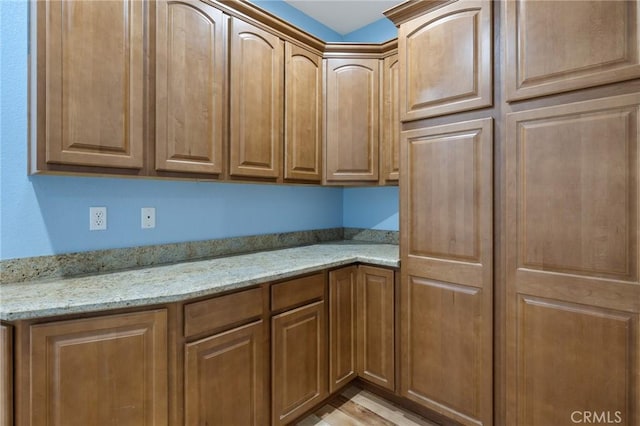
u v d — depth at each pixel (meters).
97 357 1.19
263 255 2.15
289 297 1.75
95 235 1.64
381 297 2.06
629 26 1.25
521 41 1.50
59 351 1.13
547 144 1.44
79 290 1.30
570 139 1.38
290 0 2.50
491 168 1.60
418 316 1.89
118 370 1.22
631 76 1.24
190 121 1.65
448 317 1.77
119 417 1.22
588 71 1.33
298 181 2.23
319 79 2.35
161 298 1.26
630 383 1.28
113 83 1.40
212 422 1.43
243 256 2.11
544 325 1.47
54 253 1.52
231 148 1.82
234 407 1.51
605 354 1.32
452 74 1.72
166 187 1.89
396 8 1.90
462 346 1.72
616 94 1.28
